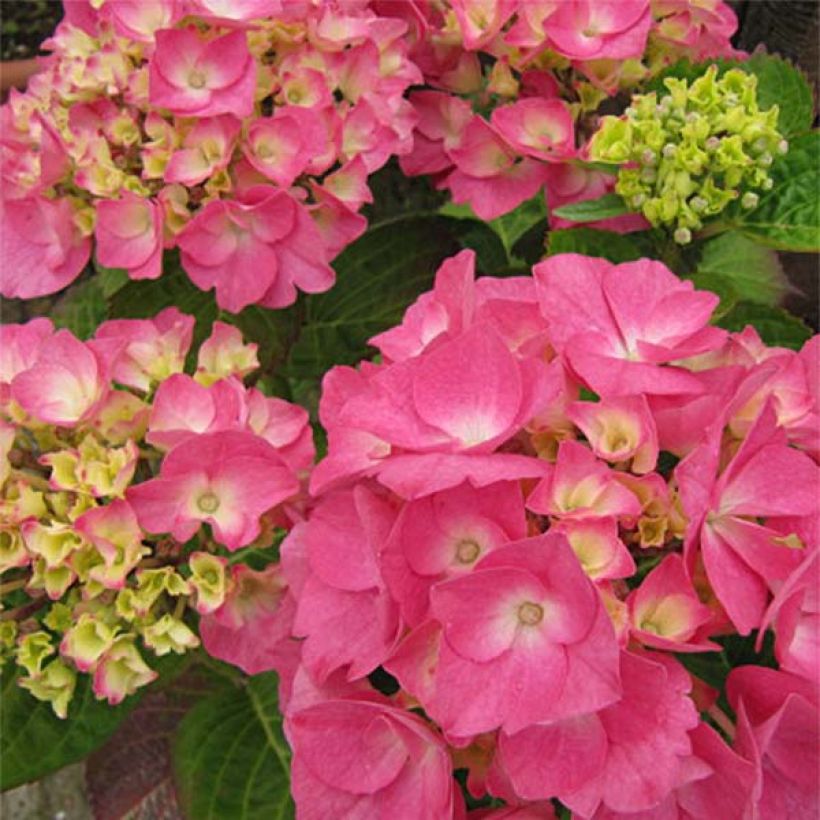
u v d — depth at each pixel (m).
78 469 0.29
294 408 0.33
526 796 0.22
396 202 0.50
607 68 0.38
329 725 0.25
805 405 0.26
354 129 0.39
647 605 0.23
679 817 0.24
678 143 0.33
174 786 0.37
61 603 0.31
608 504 0.23
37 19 0.67
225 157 0.35
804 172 0.35
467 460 0.23
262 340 0.43
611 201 0.35
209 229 0.37
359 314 0.45
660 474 0.26
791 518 0.24
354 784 0.25
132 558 0.29
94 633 0.29
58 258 0.39
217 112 0.35
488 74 0.44
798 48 0.47
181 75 0.35
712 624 0.24
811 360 0.27
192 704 0.40
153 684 0.34
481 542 0.24
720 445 0.25
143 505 0.29
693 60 0.41
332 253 0.39
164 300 0.42
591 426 0.25
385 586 0.24
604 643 0.21
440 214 0.45
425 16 0.43
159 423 0.30
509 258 0.47
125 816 0.40
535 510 0.23
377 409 0.25
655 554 0.25
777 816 0.24
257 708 0.38
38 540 0.28
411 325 0.30
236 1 0.36
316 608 0.27
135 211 0.37
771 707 0.24
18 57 0.67
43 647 0.30
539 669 0.22
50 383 0.30
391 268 0.45
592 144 0.35
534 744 0.23
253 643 0.32
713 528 0.24
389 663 0.24
